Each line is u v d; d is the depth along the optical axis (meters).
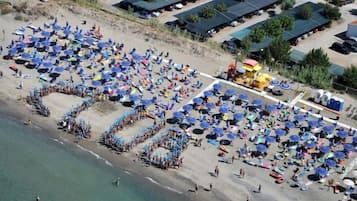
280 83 115.19
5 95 104.88
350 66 131.38
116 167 91.31
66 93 106.25
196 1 153.50
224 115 103.62
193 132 99.06
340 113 108.38
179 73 115.31
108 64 115.00
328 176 91.75
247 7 147.38
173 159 92.31
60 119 100.25
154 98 105.38
